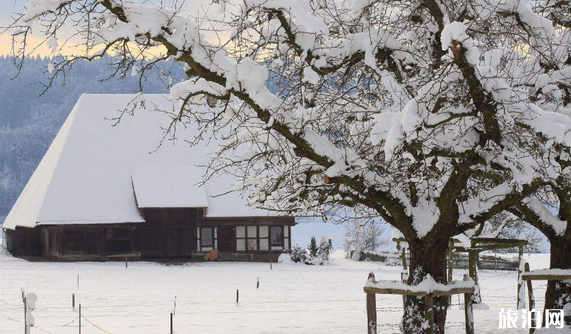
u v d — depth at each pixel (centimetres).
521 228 2892
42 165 7494
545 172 1434
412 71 1648
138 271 5306
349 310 3050
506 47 1550
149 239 6334
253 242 6500
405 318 1575
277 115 1477
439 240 1527
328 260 6562
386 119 1362
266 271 5516
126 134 6981
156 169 6656
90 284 4319
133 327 2525
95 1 1401
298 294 3859
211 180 6638
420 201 1589
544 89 1570
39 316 2861
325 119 1678
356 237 7144
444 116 1346
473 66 1288
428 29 1589
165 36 1430
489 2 1448
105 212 6284
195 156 6831
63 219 6162
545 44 1516
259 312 3000
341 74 1741
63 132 7256
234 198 6525
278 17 1479
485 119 1366
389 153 1301
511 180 1472
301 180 1658
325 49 1523
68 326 2562
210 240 6456
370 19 1573
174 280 4653
